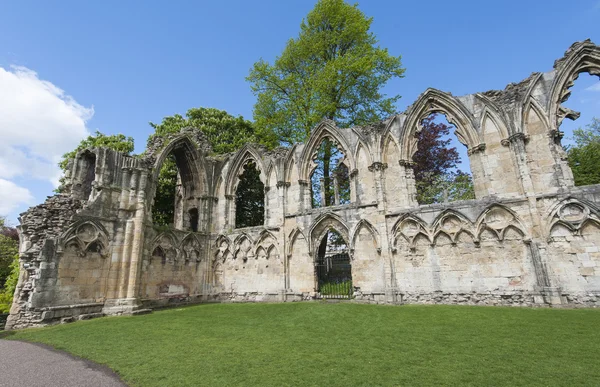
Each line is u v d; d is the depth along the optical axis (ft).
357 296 70.13
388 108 110.42
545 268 56.08
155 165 78.33
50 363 31.14
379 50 106.11
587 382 21.62
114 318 57.77
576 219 56.08
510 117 64.34
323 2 112.16
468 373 23.71
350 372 24.59
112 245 66.59
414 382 22.29
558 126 61.77
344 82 106.42
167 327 46.65
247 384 22.97
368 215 72.59
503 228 60.54
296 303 69.92
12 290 88.02
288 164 86.89
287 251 80.43
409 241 67.67
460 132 69.41
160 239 77.20
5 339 44.55
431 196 116.06
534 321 41.32
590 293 53.21
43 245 56.85
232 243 88.48
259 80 119.34
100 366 29.45
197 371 26.27
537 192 59.77
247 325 46.37
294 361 27.86
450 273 63.46
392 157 74.23
